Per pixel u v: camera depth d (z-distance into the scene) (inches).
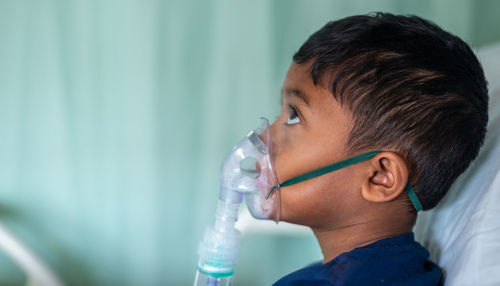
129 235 69.5
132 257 69.9
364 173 30.7
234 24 65.0
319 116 31.0
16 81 66.0
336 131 30.5
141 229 69.4
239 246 33.4
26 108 66.6
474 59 31.5
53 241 69.2
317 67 30.6
